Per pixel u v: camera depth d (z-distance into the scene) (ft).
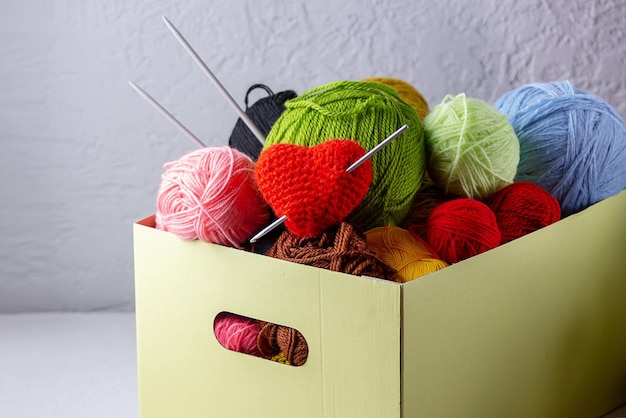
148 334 3.46
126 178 5.51
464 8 4.82
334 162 2.95
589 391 3.74
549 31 4.73
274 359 3.26
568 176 3.62
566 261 3.42
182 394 3.41
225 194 3.11
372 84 3.42
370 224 3.35
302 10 5.06
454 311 2.91
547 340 3.40
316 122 3.26
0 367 5.01
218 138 5.35
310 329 2.95
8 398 4.67
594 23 4.66
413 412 2.82
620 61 4.67
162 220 3.28
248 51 5.19
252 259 3.06
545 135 3.62
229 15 5.15
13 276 5.69
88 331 5.45
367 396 2.85
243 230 3.20
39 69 5.37
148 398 3.53
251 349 3.21
